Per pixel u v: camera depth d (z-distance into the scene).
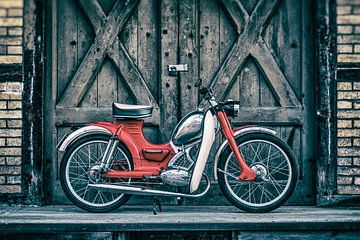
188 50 5.65
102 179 5.17
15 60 5.50
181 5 5.64
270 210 5.17
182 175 5.09
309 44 5.62
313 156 5.62
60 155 5.64
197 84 5.26
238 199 5.18
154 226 4.77
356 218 4.84
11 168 5.49
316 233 4.85
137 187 5.12
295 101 5.63
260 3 5.64
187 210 5.34
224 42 5.64
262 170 5.13
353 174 5.48
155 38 5.65
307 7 5.62
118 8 5.64
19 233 4.83
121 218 4.87
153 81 5.65
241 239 4.83
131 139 5.22
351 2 5.50
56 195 5.64
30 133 5.49
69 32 5.65
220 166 5.22
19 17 5.52
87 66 5.64
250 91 5.64
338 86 5.49
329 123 5.49
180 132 5.16
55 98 5.63
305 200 5.63
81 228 4.77
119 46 5.64
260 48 5.64
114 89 5.66
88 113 5.62
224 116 5.19
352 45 5.49
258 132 5.20
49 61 5.62
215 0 5.65
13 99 5.50
